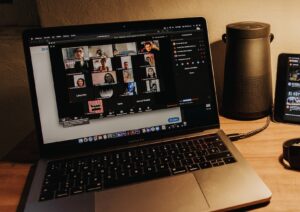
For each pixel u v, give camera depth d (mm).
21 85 1122
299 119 867
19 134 1199
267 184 656
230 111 925
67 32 766
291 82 860
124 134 801
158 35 815
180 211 581
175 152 752
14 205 641
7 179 725
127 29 799
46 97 761
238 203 591
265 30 837
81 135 781
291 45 971
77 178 684
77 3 925
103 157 754
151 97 815
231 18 949
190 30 833
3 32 1072
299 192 629
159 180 662
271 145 792
